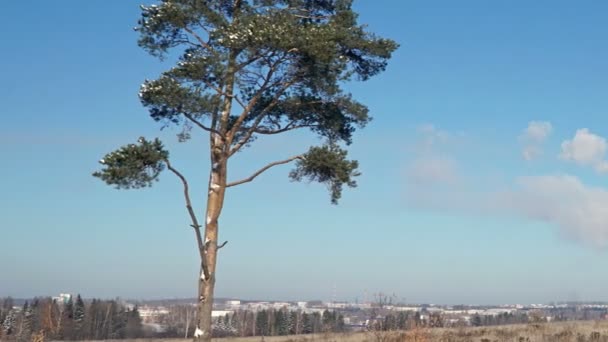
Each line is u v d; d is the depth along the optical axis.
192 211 13.13
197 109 12.94
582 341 21.08
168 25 13.94
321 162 13.68
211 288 13.55
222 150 14.12
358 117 15.24
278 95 14.72
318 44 12.97
